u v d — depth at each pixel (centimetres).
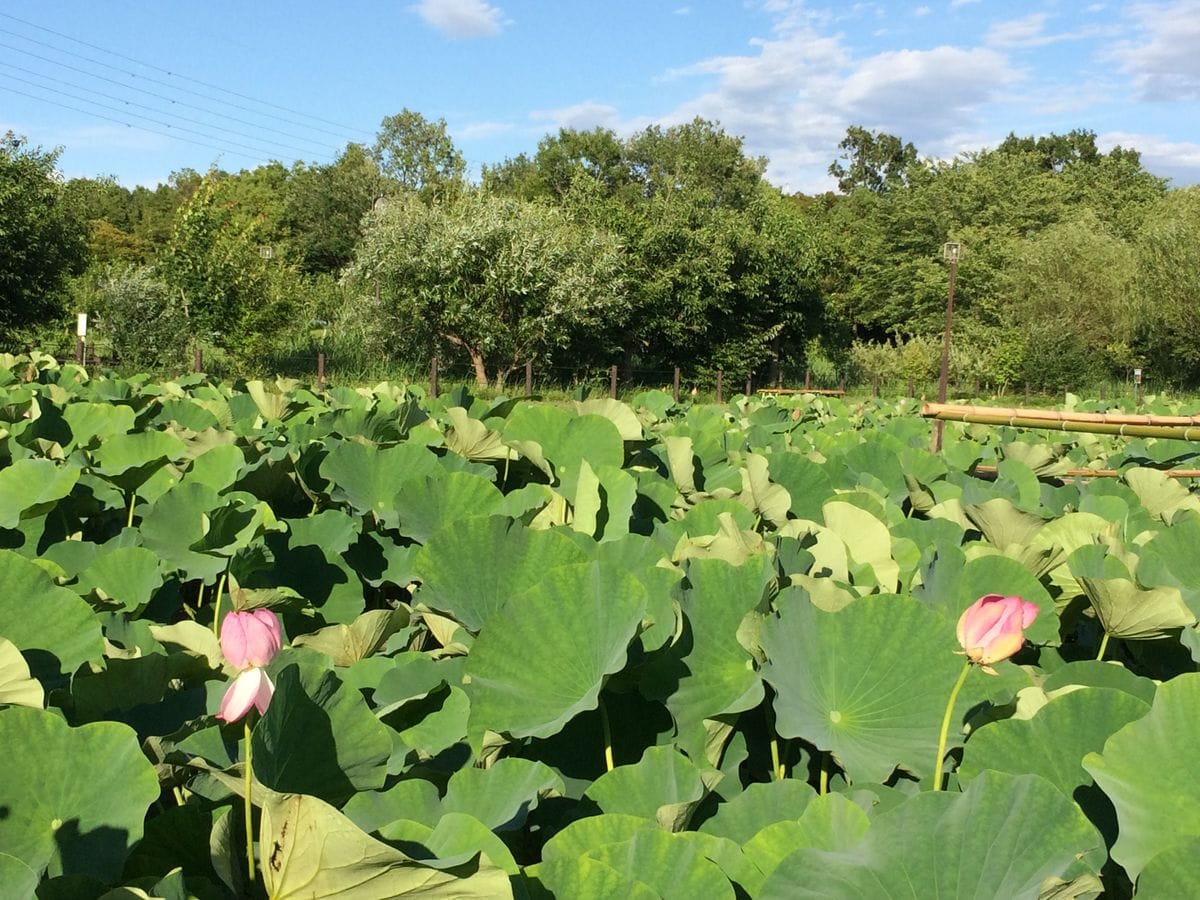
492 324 2241
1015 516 313
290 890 113
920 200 4388
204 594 317
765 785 157
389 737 152
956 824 121
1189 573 290
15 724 133
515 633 182
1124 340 3419
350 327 2445
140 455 375
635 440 443
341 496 338
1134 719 150
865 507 337
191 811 137
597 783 162
